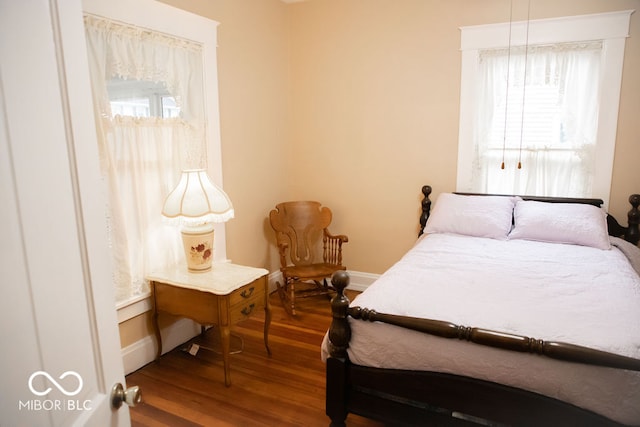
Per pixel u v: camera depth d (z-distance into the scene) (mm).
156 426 2045
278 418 2100
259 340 2973
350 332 1826
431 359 1640
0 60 560
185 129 2740
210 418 2102
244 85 3371
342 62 3775
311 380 2451
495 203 3176
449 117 3457
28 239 610
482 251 2676
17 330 584
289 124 4078
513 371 1499
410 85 3551
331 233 4074
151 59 2449
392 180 3748
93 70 2123
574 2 2990
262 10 3529
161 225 2617
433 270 2289
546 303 1791
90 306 773
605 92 2996
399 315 1714
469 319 1645
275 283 3984
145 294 2549
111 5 2184
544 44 3102
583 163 3131
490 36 3225
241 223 3477
